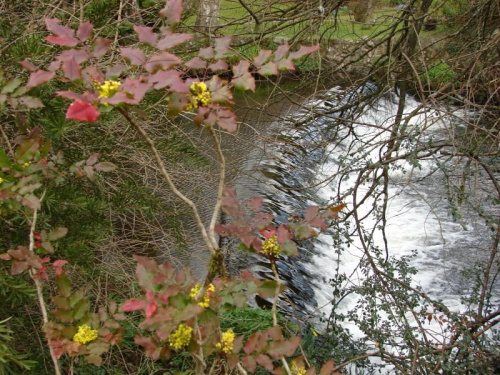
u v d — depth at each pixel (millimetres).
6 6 3090
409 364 3457
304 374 1449
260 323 4262
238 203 1459
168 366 3834
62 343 1496
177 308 1230
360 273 6195
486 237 6719
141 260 1299
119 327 1541
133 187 3461
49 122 2426
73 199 2629
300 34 4797
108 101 1110
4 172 1874
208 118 1239
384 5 5523
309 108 4234
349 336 3809
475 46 4488
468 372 3359
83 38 1291
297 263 6039
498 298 5746
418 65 4516
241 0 4559
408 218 7289
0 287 2230
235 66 1304
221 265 1366
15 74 2684
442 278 6176
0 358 1878
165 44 1221
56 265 1578
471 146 3367
